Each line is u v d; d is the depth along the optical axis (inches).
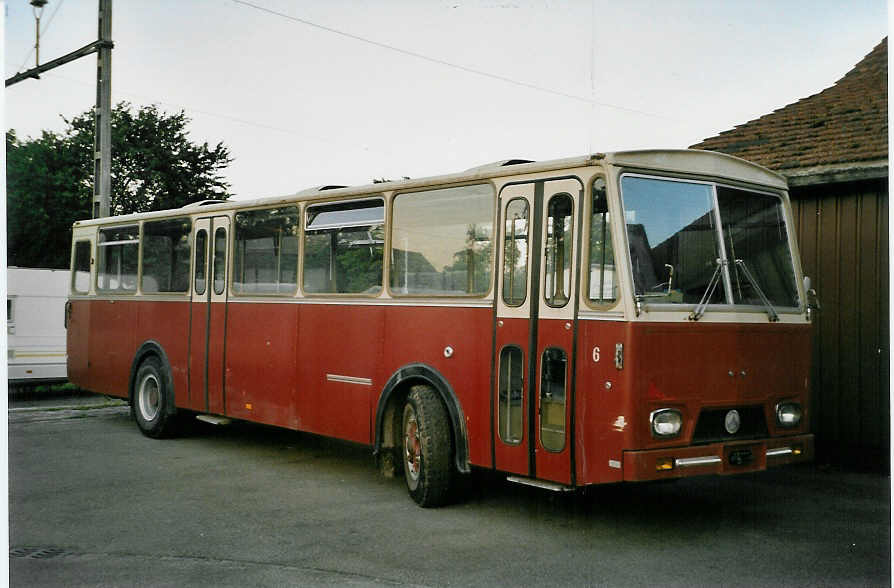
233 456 389.1
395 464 311.6
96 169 640.4
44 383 636.7
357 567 224.8
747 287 264.4
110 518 275.7
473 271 281.4
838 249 355.3
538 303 258.4
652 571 221.1
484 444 273.0
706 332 248.1
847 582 212.2
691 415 242.7
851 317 351.3
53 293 641.6
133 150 1264.8
